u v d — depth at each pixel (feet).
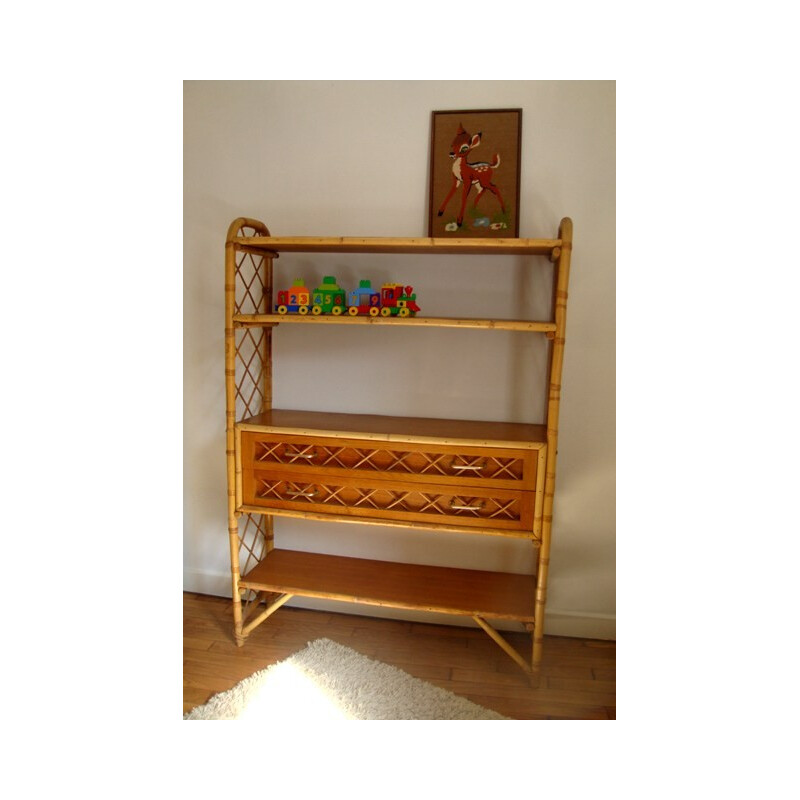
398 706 6.15
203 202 7.75
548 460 6.04
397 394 7.55
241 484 6.89
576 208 6.93
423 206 7.25
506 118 6.91
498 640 6.56
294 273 7.61
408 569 7.53
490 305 7.23
